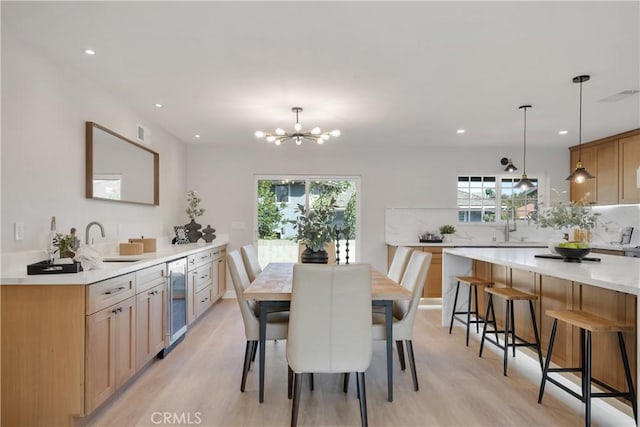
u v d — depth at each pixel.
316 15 2.12
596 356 2.52
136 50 2.55
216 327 4.24
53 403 2.13
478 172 6.00
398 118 4.26
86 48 2.52
